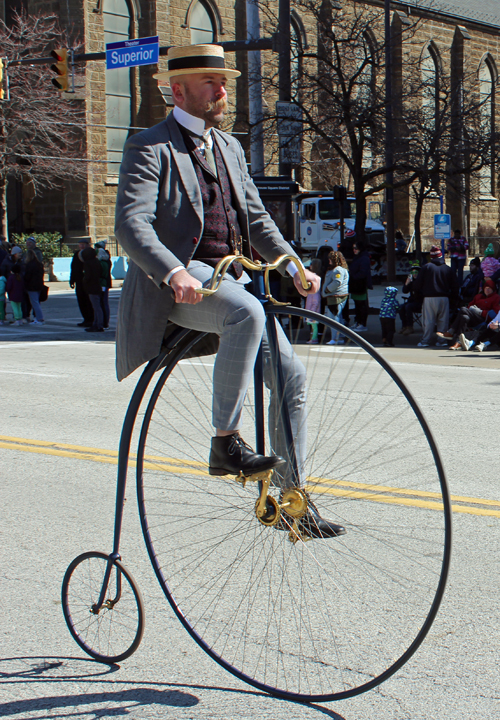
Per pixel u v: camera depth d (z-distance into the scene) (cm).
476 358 1312
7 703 284
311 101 2789
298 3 2867
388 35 3036
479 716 265
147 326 296
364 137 2706
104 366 1174
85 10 3862
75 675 304
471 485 531
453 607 345
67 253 3734
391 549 396
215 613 343
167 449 624
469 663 299
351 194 3478
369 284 1708
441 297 1491
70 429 739
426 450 613
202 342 318
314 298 1473
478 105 2720
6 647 328
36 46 3594
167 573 388
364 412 689
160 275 274
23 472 596
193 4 4238
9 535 460
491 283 1455
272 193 1825
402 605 344
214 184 302
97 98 3925
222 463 294
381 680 259
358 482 511
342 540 405
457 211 5222
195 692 288
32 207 4353
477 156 2664
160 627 337
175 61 294
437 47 5028
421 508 475
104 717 273
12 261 1977
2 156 3516
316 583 361
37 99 3519
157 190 290
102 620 344
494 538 429
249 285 327
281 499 301
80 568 405
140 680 298
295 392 296
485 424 725
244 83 4403
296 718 268
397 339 1611
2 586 388
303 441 300
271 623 332
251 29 1920
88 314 1880
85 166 3825
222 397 285
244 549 392
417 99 3109
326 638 317
